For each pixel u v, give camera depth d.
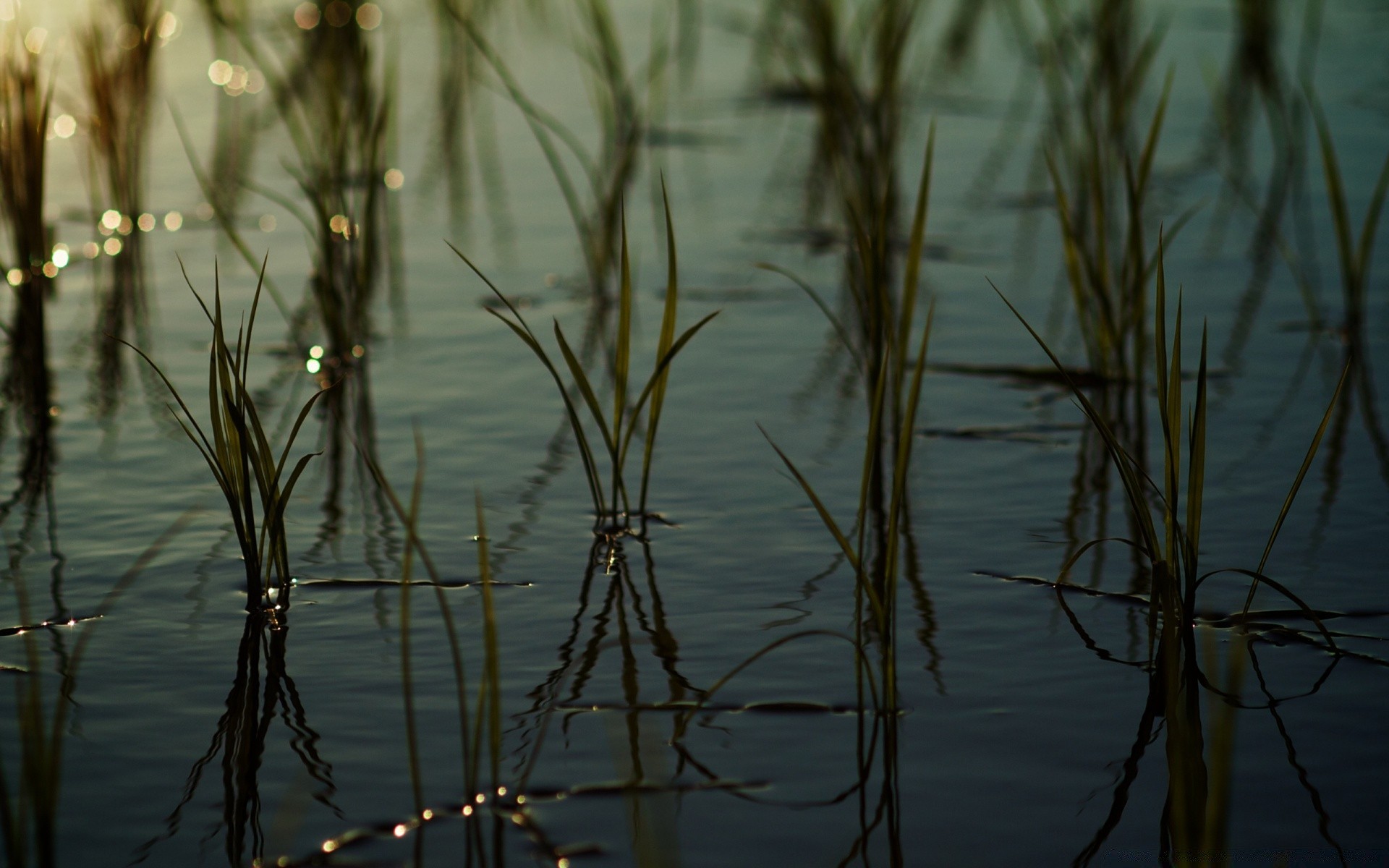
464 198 6.93
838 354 4.98
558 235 6.38
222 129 7.70
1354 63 9.02
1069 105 8.41
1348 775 2.49
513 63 9.56
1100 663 2.88
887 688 2.64
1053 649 2.94
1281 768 2.51
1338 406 4.34
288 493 3.17
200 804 2.43
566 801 2.44
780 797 2.45
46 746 2.59
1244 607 3.09
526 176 7.29
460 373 4.79
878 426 2.64
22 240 4.57
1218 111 7.34
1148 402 4.47
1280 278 5.66
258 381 4.70
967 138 8.05
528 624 3.07
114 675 2.85
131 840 2.33
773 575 3.31
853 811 2.41
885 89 6.00
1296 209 6.28
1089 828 2.36
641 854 2.28
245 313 5.35
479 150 7.75
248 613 3.12
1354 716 2.66
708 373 4.78
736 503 3.74
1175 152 7.49
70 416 4.38
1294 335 5.01
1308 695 2.74
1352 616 3.03
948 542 3.48
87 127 6.16
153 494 3.80
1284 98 8.04
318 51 7.52
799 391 4.61
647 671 2.87
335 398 4.56
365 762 2.55
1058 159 7.47
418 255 6.14
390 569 3.35
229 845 2.32
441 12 8.20
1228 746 2.21
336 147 5.56
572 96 8.73
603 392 4.62
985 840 2.33
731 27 10.34
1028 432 4.24
